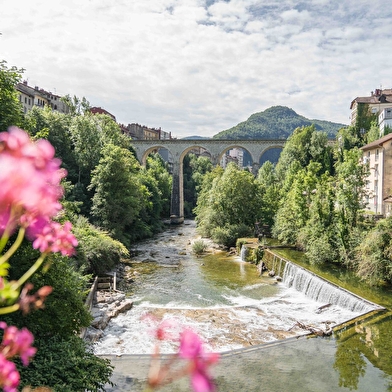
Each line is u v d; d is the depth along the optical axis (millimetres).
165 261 35875
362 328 18297
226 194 47094
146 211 57125
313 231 31672
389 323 18562
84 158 48094
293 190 41406
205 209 53281
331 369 14812
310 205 35688
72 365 11055
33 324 12688
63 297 13867
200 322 20281
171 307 22797
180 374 1576
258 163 74875
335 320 20141
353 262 27250
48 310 13227
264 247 36531
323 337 17922
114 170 41562
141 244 46031
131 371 14891
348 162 29688
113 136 59062
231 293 25844
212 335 18484
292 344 17234
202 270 32406
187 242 47969
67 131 51031
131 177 45062
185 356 1577
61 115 54250
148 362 15648
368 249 24594
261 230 48438
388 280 24797
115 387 13672
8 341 1962
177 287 27172
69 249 2182
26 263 13250
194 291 26203
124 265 33750
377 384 13586
